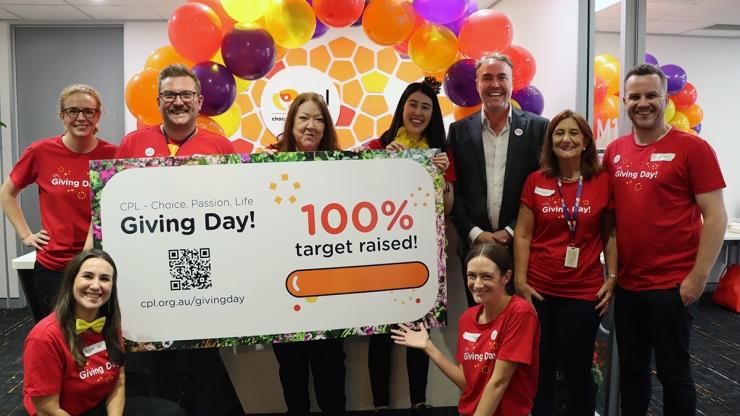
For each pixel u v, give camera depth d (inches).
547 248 84.4
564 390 103.0
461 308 104.0
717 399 117.5
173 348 76.5
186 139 86.9
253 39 111.0
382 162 78.3
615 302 85.7
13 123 203.3
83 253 69.7
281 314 77.7
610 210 83.9
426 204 79.4
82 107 90.3
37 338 65.8
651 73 76.5
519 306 69.4
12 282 203.6
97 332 70.7
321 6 113.0
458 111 128.9
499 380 68.1
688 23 184.2
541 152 87.4
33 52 204.5
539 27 158.2
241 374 104.6
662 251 77.6
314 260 77.9
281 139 93.0
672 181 76.2
